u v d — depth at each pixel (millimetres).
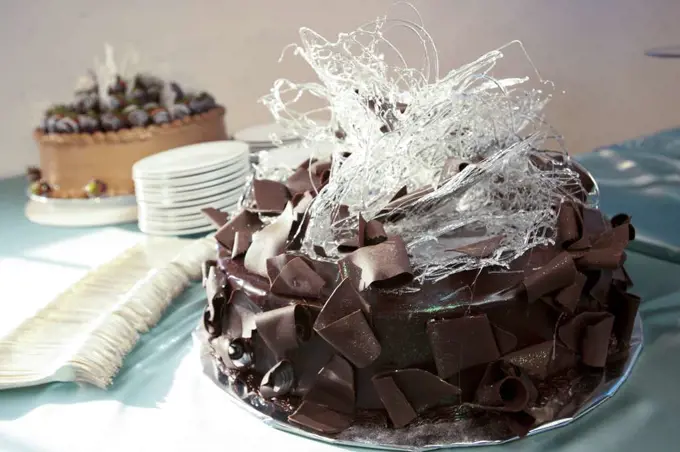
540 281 708
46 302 914
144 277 934
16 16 1562
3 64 1574
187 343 843
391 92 808
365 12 1725
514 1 1738
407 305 705
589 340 731
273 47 1735
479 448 676
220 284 785
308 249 765
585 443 670
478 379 711
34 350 821
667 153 1101
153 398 764
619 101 1817
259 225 830
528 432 681
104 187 1195
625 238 773
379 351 696
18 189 1363
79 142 1180
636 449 655
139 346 843
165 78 1689
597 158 1122
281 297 736
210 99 1281
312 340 723
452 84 778
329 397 717
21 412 760
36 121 1603
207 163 1062
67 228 1141
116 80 1257
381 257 709
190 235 1083
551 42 1768
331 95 826
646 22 1751
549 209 777
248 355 761
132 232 1114
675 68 1775
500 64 1768
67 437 722
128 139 1176
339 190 779
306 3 1716
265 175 952
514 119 813
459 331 695
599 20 1757
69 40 1609
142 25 1658
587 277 755
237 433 708
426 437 687
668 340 778
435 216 778
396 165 790
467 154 795
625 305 766
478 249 729
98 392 779
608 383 726
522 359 720
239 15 1707
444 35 1744
